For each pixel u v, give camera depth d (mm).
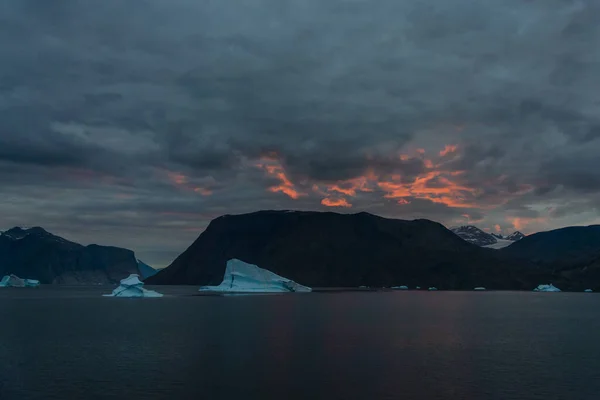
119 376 40781
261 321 85125
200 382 38844
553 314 109875
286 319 89375
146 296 179000
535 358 49562
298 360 47375
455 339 63062
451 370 43438
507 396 35781
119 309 116625
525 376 41469
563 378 40875
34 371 42625
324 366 44625
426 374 41812
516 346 57594
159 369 43312
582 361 48125
